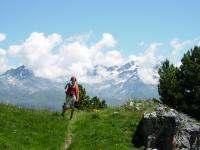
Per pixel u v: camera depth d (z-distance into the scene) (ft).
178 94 199.72
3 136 110.11
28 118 126.93
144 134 118.73
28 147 108.17
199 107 193.67
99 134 120.47
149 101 146.00
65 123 130.41
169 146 116.78
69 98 136.26
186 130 119.44
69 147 114.83
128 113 135.23
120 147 113.50
